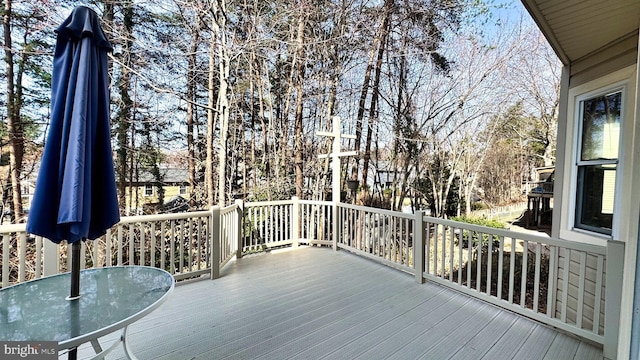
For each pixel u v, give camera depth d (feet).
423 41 29.84
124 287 6.25
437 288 11.44
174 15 27.73
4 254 8.13
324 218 17.99
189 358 7.05
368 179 32.32
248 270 13.55
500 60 30.81
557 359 7.08
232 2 26.20
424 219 11.95
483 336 8.06
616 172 8.55
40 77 27.20
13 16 24.77
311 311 9.52
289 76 29.66
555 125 34.09
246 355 7.18
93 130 5.44
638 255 3.80
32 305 5.40
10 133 26.25
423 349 7.47
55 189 5.06
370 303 10.12
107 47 5.78
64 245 12.80
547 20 8.01
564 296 8.16
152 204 33.27
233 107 30.25
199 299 10.38
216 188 33.30
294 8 25.95
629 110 8.16
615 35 8.57
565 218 10.45
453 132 32.40
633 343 3.83
